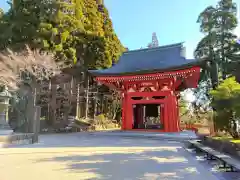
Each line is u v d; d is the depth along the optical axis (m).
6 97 13.82
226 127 9.19
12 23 23.83
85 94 29.44
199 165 6.55
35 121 12.66
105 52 29.94
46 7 23.94
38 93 23.50
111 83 21.55
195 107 29.64
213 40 24.77
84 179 4.84
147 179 4.93
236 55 25.14
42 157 7.65
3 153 8.42
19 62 21.33
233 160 5.66
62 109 26.27
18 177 4.95
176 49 21.56
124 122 20.53
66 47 26.22
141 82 20.31
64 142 13.02
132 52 23.66
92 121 27.88
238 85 9.05
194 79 20.52
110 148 10.44
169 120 18.52
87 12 32.09
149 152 9.22
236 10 25.19
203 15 26.00
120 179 4.88
